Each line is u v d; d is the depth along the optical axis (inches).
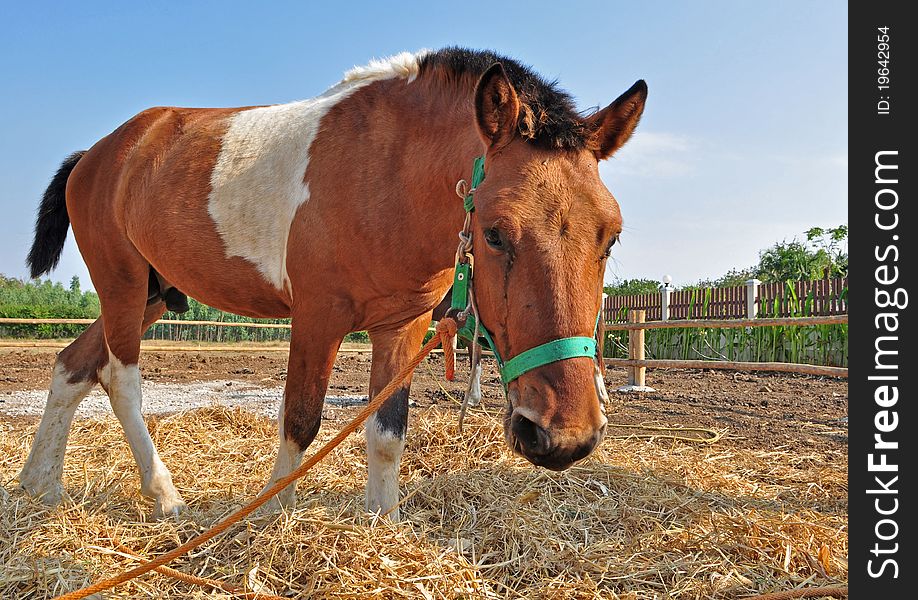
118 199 138.5
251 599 90.6
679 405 289.0
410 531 107.3
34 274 165.8
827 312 418.6
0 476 148.4
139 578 95.9
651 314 554.6
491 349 90.9
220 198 124.2
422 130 106.0
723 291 491.2
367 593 88.9
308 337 113.3
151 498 124.9
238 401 292.0
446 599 91.0
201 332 713.0
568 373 73.7
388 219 107.0
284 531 101.0
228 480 149.4
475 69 102.3
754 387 355.9
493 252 80.4
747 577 102.6
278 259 119.7
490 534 113.4
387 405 119.5
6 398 288.8
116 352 134.2
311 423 114.7
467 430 175.9
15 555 100.8
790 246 656.4
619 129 88.7
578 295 75.5
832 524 127.2
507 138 83.0
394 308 115.0
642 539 113.6
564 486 140.9
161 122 142.8
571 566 103.5
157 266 134.8
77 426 196.1
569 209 77.4
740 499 142.3
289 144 121.0
